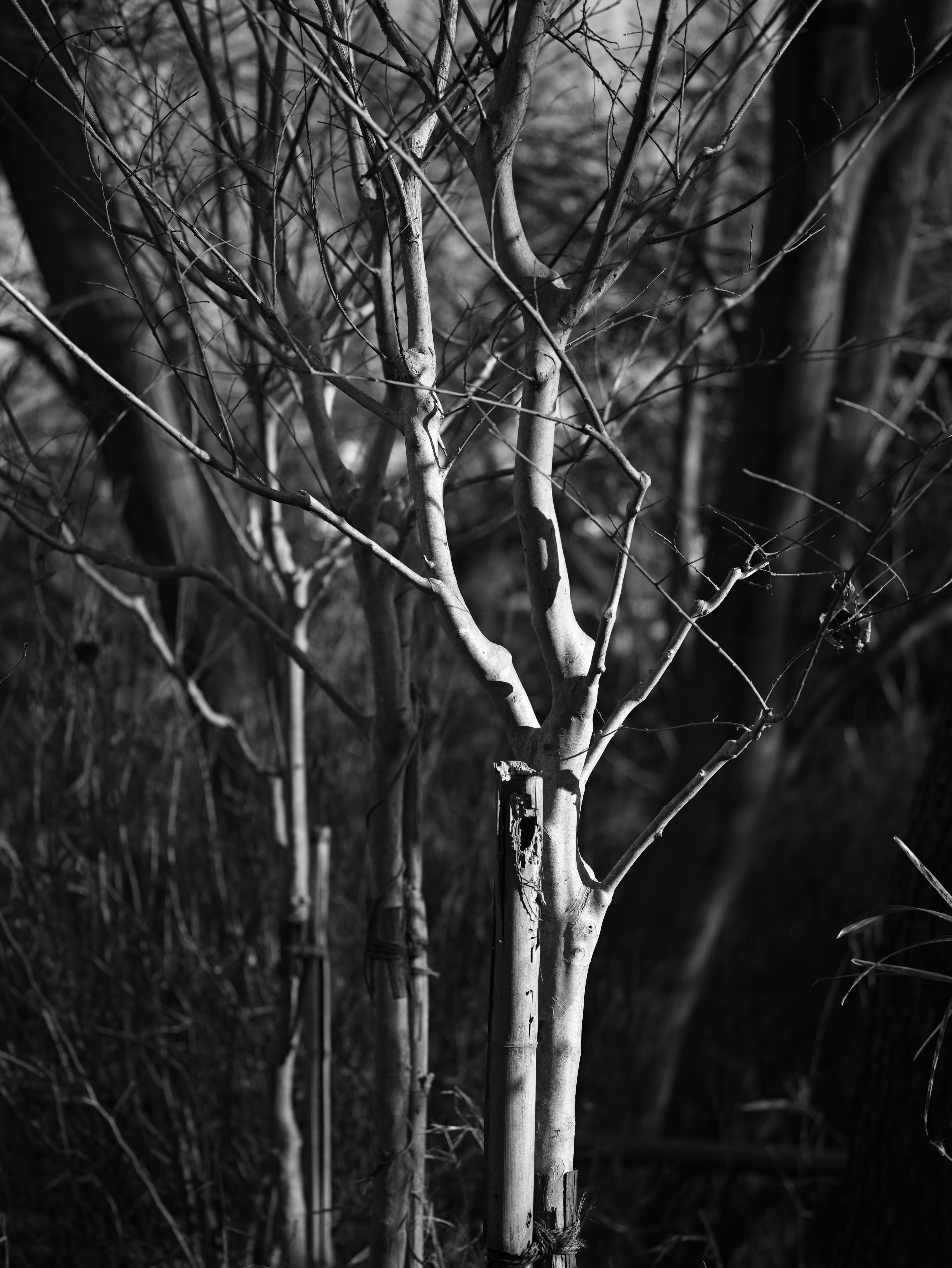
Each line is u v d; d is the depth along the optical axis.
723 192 2.98
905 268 4.43
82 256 3.16
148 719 3.31
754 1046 5.29
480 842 3.51
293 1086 2.60
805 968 5.90
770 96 4.57
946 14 3.78
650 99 1.14
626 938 4.80
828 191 1.79
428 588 1.30
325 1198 2.26
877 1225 2.36
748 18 2.03
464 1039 3.21
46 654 3.12
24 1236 2.47
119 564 1.76
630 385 2.53
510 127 1.30
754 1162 3.73
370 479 1.59
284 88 1.66
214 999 2.85
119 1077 2.80
